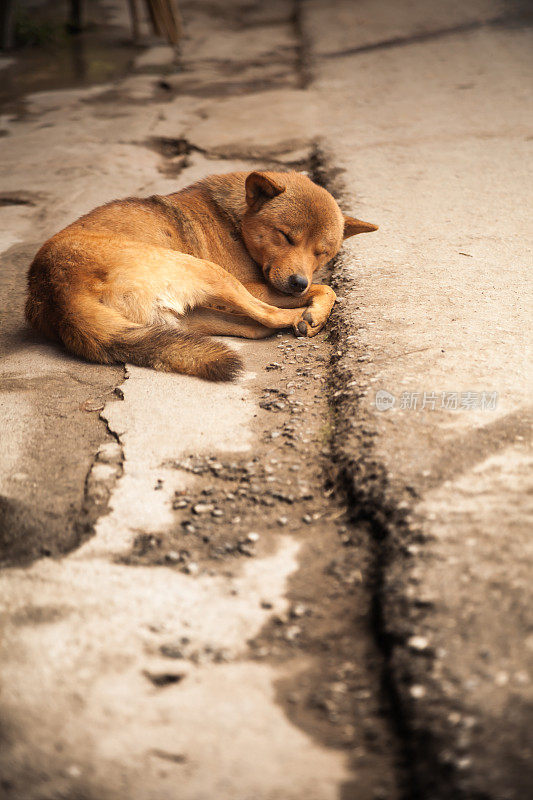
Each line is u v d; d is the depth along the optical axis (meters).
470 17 7.40
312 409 3.52
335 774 2.78
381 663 3.17
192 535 3.32
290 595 3.25
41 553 3.31
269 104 5.31
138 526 3.34
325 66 6.29
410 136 4.65
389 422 3.42
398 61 6.25
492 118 4.75
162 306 3.64
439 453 3.36
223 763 2.82
